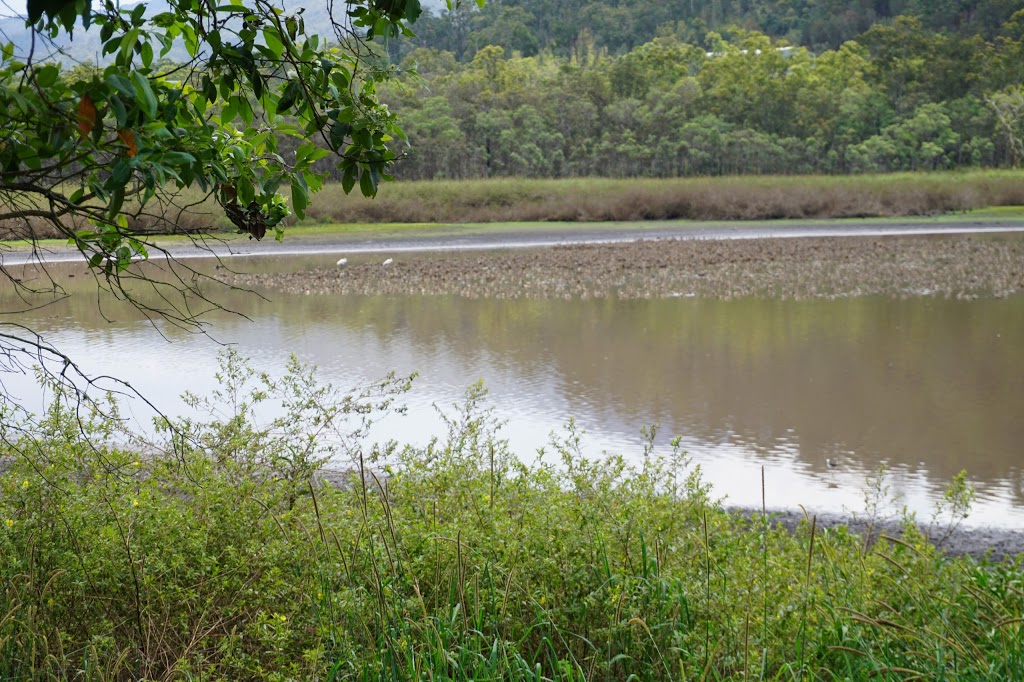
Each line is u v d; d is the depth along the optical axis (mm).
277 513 3746
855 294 17344
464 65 83938
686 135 61375
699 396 9859
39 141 2559
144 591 3369
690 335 13289
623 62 70938
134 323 14914
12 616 3070
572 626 3410
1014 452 7938
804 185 42656
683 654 3207
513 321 14680
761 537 3973
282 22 3230
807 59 85000
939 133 63938
